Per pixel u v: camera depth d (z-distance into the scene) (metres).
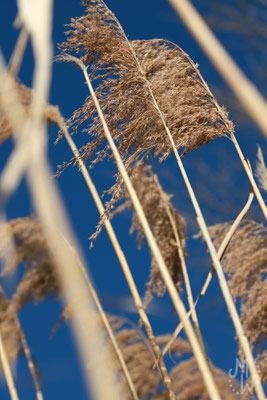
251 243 3.88
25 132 0.32
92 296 3.32
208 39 0.89
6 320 5.10
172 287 1.73
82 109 2.61
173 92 2.60
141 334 5.41
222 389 3.82
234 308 1.93
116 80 2.66
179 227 4.17
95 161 2.63
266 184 1.98
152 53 2.72
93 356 0.63
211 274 1.99
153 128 2.61
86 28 2.65
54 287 4.17
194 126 2.49
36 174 0.33
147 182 4.42
